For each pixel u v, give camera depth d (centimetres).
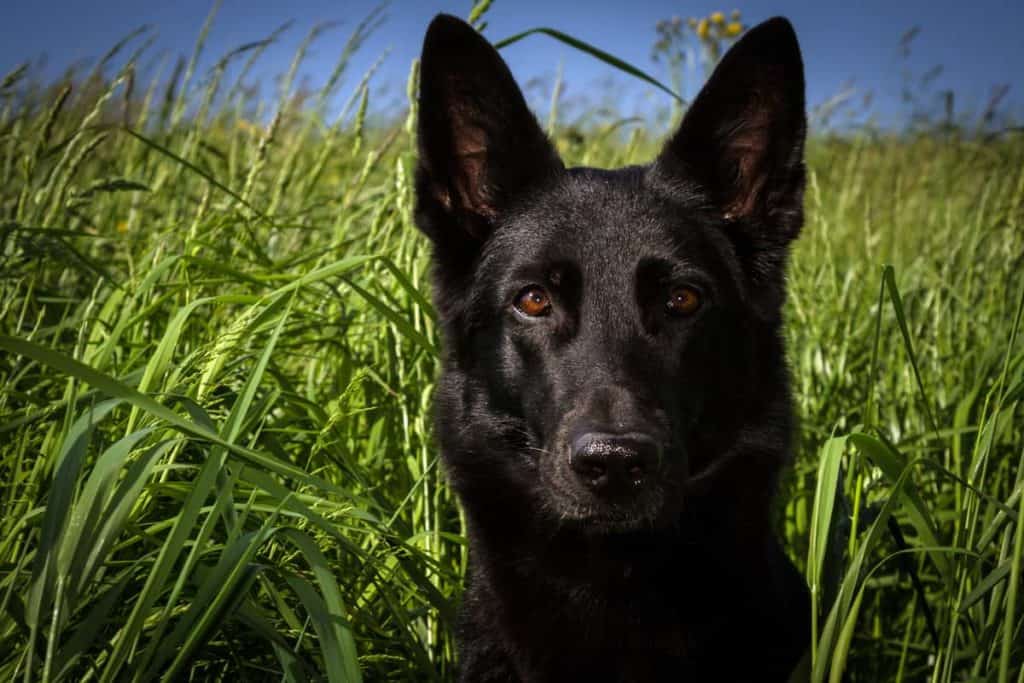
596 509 68
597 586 72
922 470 93
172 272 90
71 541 59
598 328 71
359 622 75
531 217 76
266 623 65
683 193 77
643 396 69
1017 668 65
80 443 61
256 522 73
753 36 75
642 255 72
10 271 82
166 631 69
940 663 69
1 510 71
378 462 87
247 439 78
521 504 74
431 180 78
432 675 73
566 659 73
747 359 75
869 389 66
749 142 77
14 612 62
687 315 73
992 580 62
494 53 77
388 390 86
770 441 75
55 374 84
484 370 76
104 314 83
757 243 77
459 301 78
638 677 72
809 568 62
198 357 74
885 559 62
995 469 88
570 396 70
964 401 83
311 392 90
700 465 73
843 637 60
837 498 72
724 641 71
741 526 72
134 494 60
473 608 75
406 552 78
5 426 66
